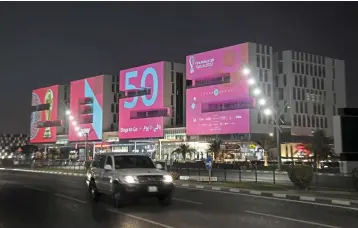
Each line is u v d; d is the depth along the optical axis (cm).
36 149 13825
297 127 8881
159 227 1022
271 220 1134
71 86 12506
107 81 11600
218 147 7475
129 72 10656
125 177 1359
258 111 8062
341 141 3000
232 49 8425
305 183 2120
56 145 13162
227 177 3316
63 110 13262
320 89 9544
